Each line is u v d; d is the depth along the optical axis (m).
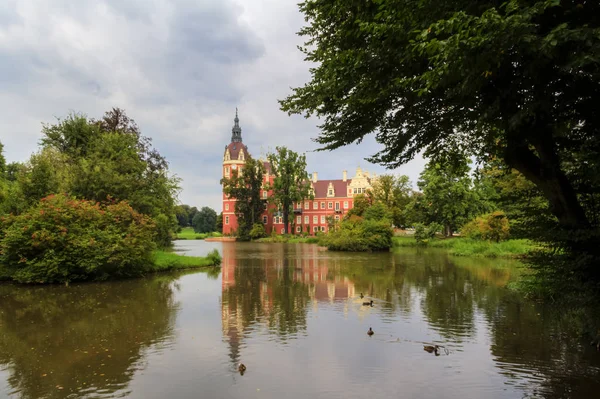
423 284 16.78
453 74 5.93
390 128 10.04
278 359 7.45
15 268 18.02
